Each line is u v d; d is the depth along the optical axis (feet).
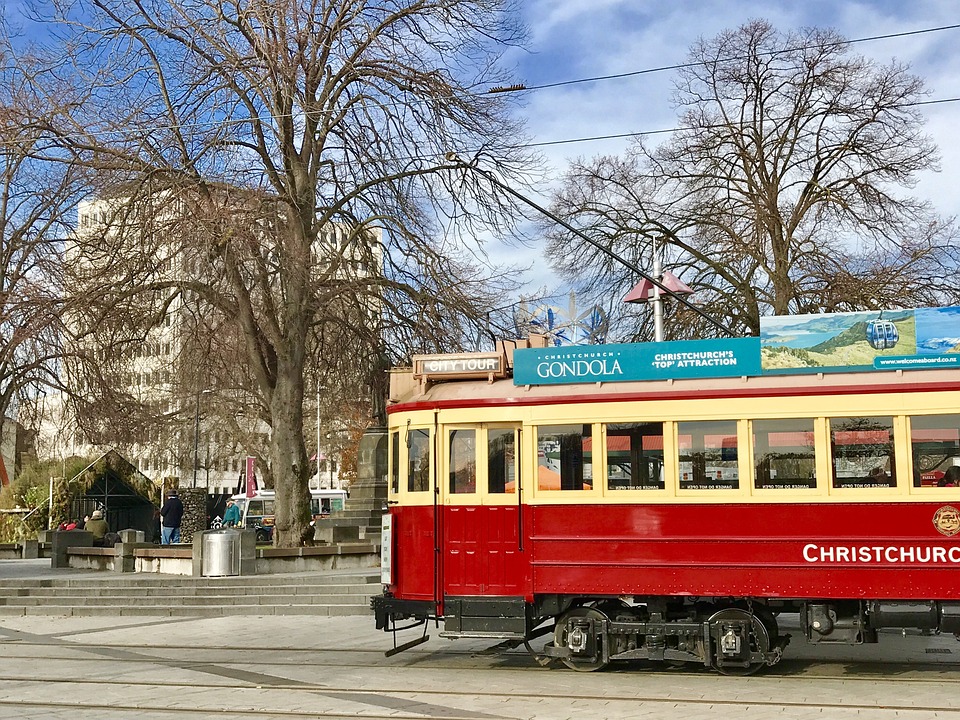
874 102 96.53
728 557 37.01
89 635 55.21
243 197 77.66
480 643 49.16
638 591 37.70
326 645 49.24
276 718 31.37
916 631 36.52
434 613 40.14
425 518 40.78
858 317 37.24
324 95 89.51
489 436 40.50
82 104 81.66
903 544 35.50
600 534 38.42
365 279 90.12
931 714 30.71
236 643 50.47
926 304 93.35
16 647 50.26
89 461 145.38
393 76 88.17
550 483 39.34
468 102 88.99
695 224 100.53
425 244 89.20
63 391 111.34
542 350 40.55
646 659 39.86
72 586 71.31
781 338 37.88
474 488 40.34
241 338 94.99
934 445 35.76
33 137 81.51
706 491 37.55
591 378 39.73
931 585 35.09
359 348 94.84
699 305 100.27
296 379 92.07
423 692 35.58
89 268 86.69
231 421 168.04
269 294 87.66
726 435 37.65
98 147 79.66
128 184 79.00
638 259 102.78
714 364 38.45
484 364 41.93
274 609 64.54
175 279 84.43
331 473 214.69
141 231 80.74
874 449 36.24
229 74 83.61
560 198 107.24
